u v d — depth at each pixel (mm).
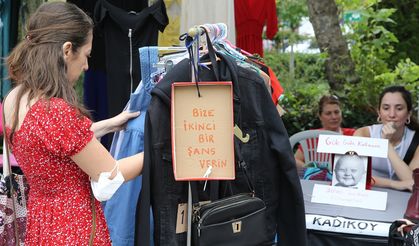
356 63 6273
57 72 1751
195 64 1837
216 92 1806
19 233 2035
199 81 1903
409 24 7414
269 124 2037
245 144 2004
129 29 2939
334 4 5910
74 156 1743
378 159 3332
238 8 4000
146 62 2176
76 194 1803
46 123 1715
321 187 2787
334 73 5891
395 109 3275
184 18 3385
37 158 1748
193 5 3369
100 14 2953
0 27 3375
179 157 1807
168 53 2312
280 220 2137
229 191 1993
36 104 1739
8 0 3383
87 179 1841
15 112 1786
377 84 5953
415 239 2033
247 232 1913
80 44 1805
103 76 3275
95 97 3295
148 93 2182
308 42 10297
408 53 7469
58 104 1730
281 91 2867
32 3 3359
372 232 2404
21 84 1796
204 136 1810
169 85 1900
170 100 1894
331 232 2459
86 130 1753
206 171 1806
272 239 2105
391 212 2604
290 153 2045
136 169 1892
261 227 1951
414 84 6074
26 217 1912
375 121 5586
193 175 1805
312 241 2500
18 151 1793
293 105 6145
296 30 10359
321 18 5887
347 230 2436
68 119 1724
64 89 1758
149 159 1876
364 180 2748
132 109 2205
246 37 4059
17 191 2025
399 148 3373
